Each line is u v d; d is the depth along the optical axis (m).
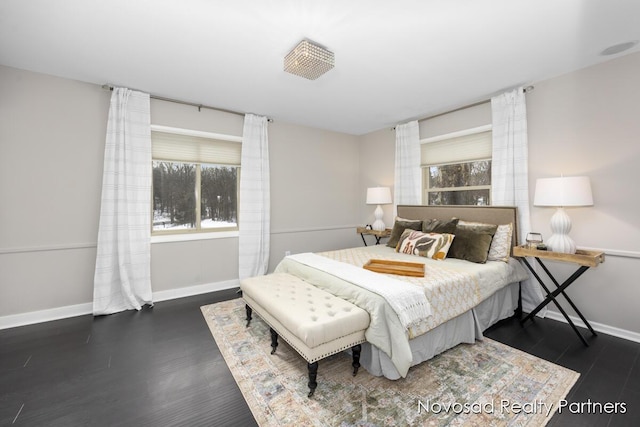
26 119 2.66
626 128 2.39
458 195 3.78
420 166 4.12
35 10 1.82
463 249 2.91
